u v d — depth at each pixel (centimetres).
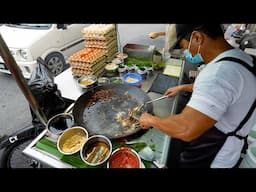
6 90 301
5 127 232
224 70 70
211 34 73
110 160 92
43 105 123
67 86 161
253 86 73
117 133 107
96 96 133
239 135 85
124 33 423
